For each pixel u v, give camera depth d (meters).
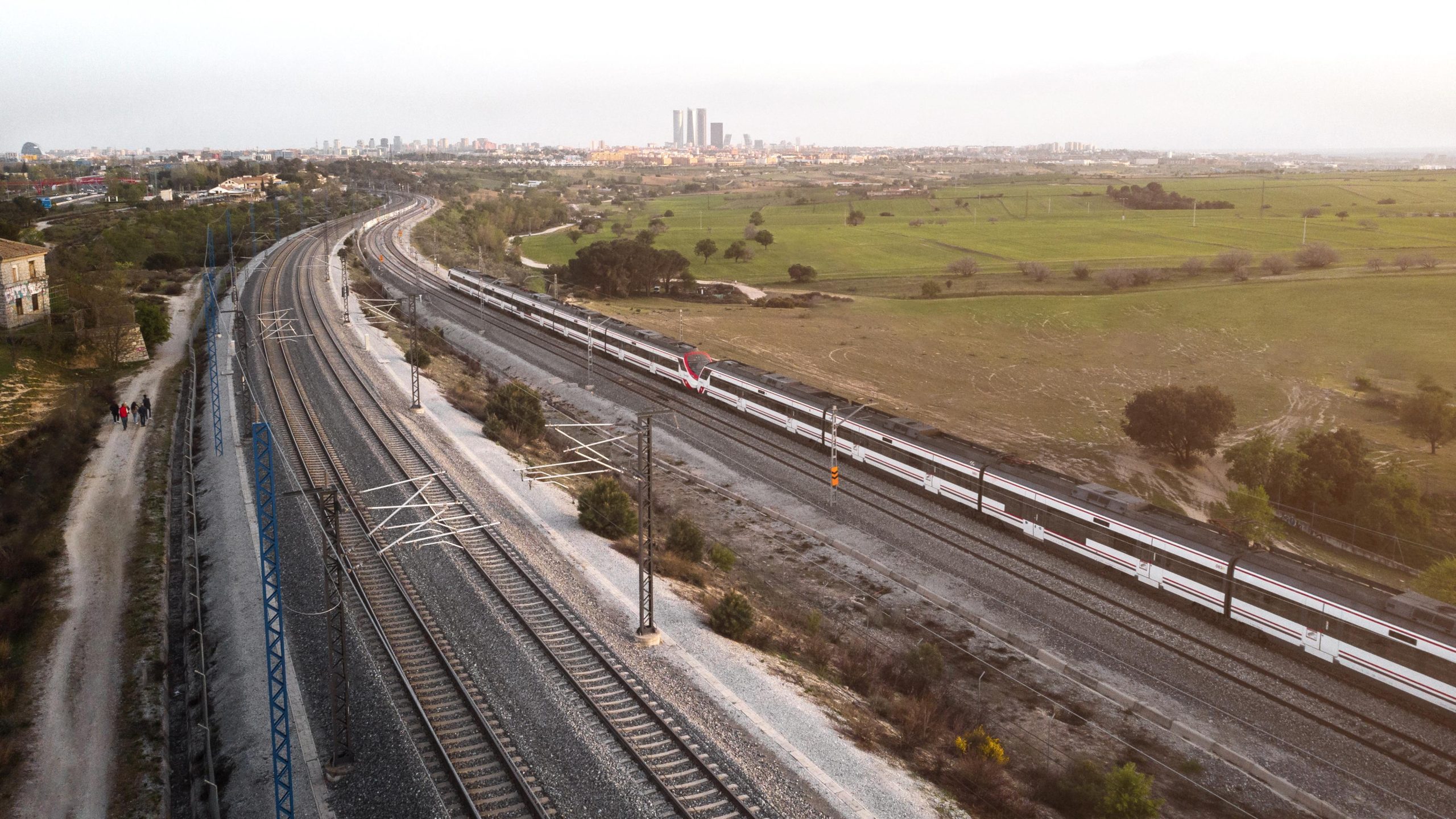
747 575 42.41
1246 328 105.69
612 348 81.44
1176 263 151.25
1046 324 111.12
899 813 23.58
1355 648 32.41
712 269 160.75
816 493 51.62
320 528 40.09
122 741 27.12
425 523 38.16
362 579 35.62
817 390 62.66
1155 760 28.84
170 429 55.47
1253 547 38.09
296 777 24.38
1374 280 122.44
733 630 33.19
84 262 86.25
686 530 42.47
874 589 40.97
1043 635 36.47
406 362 73.38
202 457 50.91
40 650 31.67
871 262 166.12
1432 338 96.88
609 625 32.84
